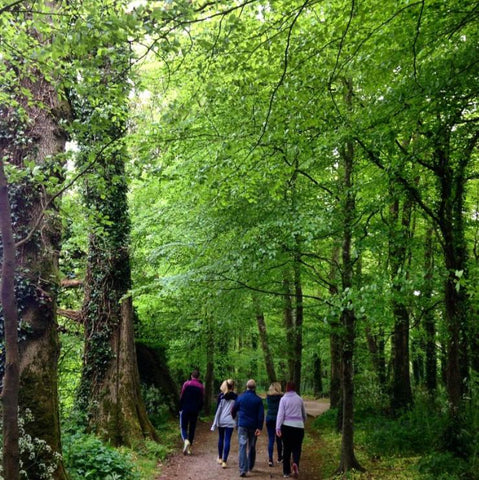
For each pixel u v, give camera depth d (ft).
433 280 22.91
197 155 26.55
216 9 12.42
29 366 19.36
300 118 16.89
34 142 21.74
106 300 34.09
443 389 36.65
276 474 25.93
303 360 75.77
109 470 21.54
